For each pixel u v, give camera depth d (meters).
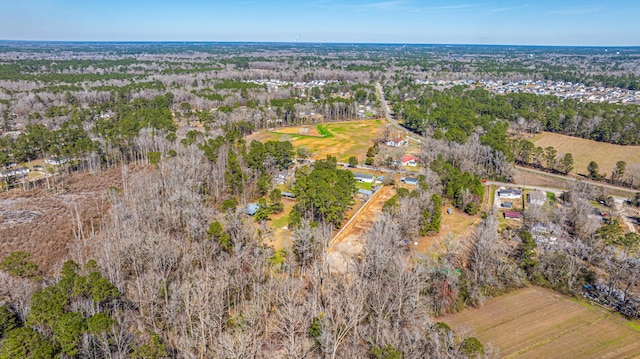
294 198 104.25
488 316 61.31
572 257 71.06
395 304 55.31
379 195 109.12
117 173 123.88
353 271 66.81
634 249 73.88
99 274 55.22
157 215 81.44
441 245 82.06
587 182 113.38
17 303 55.28
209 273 61.78
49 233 84.31
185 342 49.50
